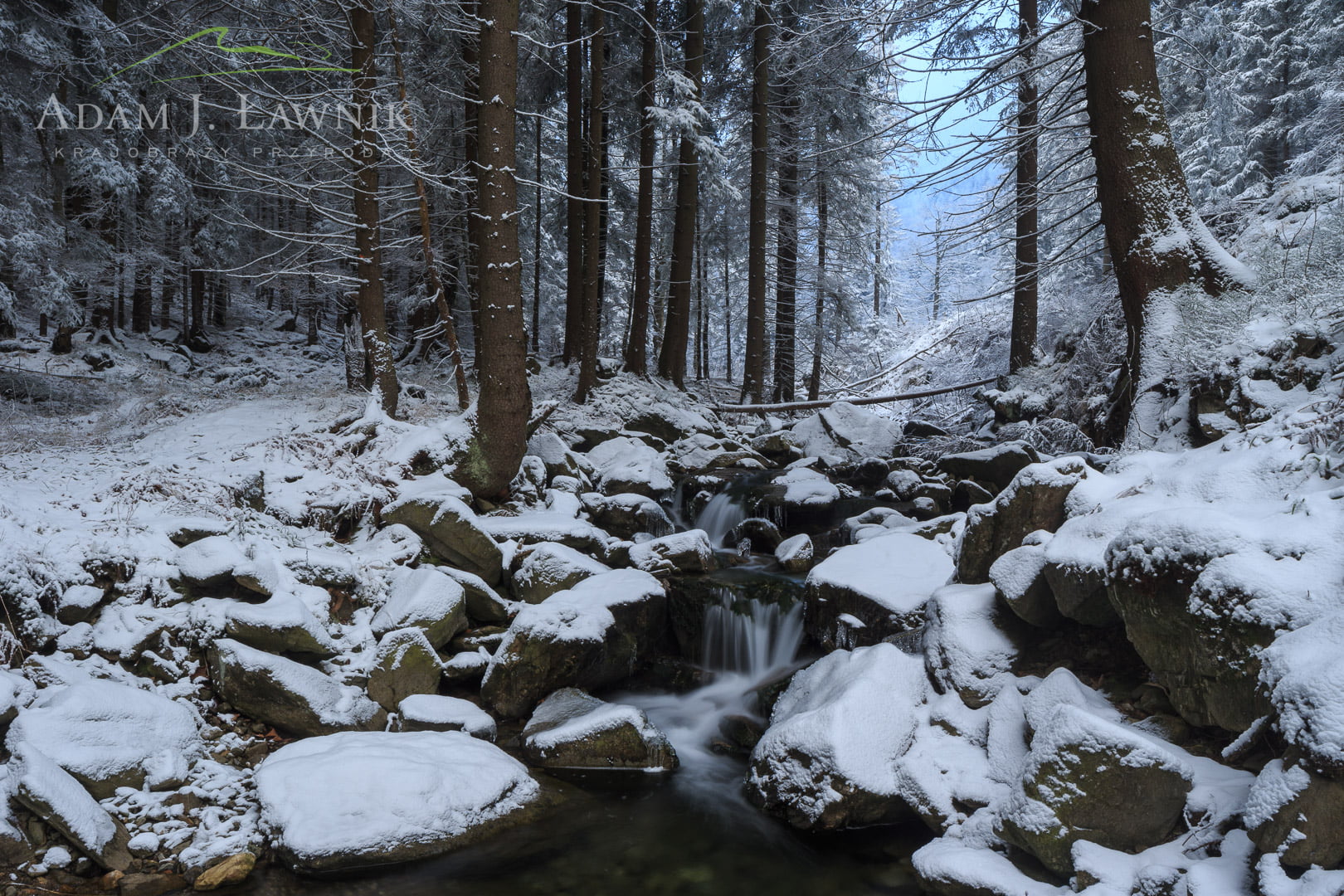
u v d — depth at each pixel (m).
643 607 7.32
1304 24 16.56
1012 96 10.38
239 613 5.71
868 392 25.42
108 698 4.96
